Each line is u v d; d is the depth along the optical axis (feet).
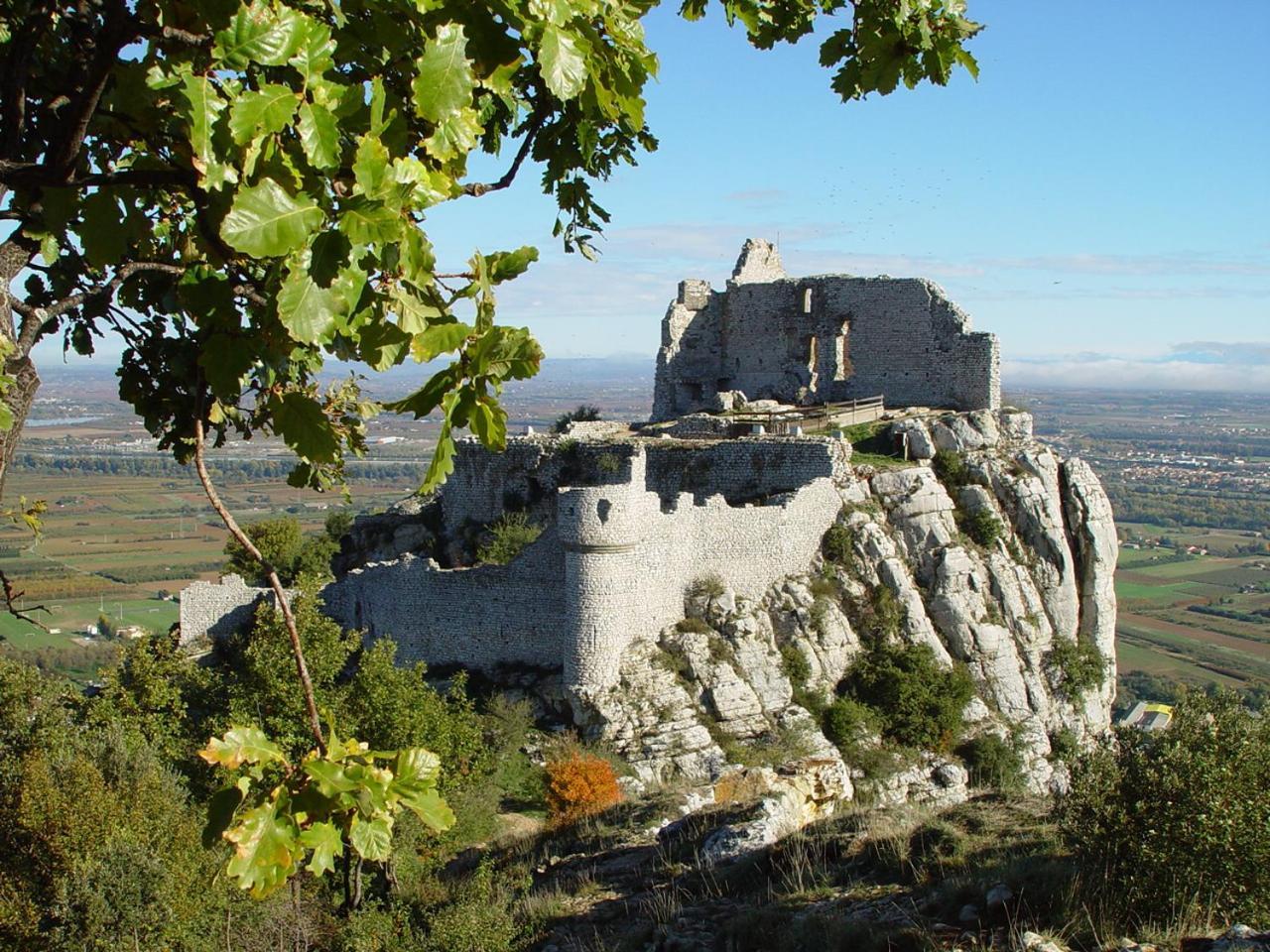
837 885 68.85
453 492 203.21
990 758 152.35
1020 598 169.78
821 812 103.50
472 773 127.13
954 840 70.18
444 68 20.29
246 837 20.35
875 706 156.25
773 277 232.53
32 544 28.84
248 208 18.08
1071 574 174.29
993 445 183.01
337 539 221.87
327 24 21.35
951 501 174.29
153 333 28.22
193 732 142.51
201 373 23.12
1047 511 175.01
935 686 157.28
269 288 20.94
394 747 120.88
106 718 135.13
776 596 162.50
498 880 93.91
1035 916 54.39
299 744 120.06
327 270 18.69
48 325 26.71
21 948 97.66
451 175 22.85
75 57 23.30
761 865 76.13
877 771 147.23
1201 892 53.72
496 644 162.30
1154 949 48.19
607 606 148.97
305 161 19.44
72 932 97.40
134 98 21.18
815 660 157.58
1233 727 59.72
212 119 18.88
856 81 37.68
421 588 166.61
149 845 104.99
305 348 25.35
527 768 139.33
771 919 64.03
